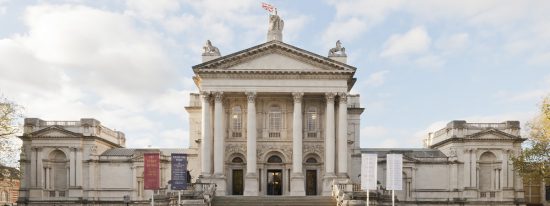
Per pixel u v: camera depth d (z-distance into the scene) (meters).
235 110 80.44
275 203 65.38
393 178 52.97
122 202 84.75
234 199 66.88
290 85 76.69
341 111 76.44
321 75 76.62
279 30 79.69
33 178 84.75
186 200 60.88
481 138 84.81
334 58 78.69
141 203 84.56
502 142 85.06
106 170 85.69
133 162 85.50
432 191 85.19
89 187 85.06
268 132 79.69
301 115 76.81
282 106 80.19
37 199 84.31
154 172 53.41
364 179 53.59
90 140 85.50
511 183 84.69
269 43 76.25
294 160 76.00
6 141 69.25
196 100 90.62
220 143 75.94
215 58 77.88
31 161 85.19
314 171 79.75
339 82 76.88
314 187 79.44
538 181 80.00
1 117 68.44
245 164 79.38
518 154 84.69
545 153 70.44
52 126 84.94
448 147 87.19
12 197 106.06
